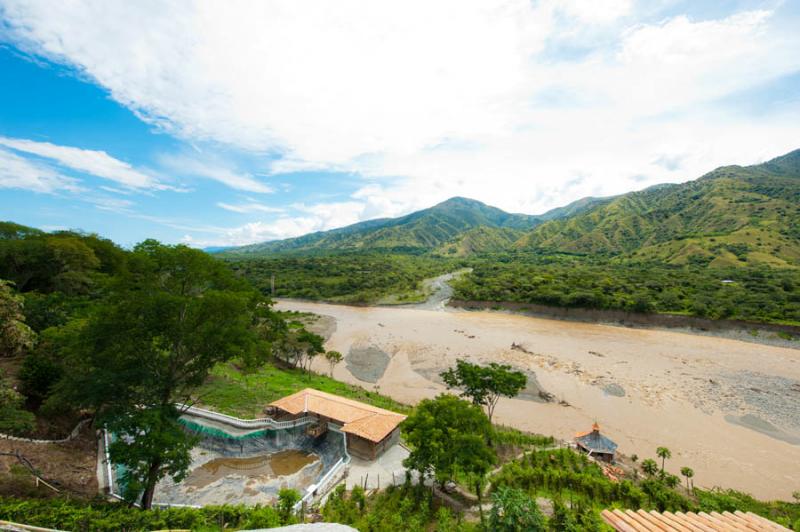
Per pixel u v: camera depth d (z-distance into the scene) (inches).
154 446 734.5
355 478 1167.6
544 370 2497.5
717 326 3412.9
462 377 1641.2
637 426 1740.9
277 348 2554.1
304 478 1176.8
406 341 3329.2
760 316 3307.1
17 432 954.1
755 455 1512.1
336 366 2662.4
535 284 5009.8
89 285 2158.0
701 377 2349.9
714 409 1908.2
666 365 2581.2
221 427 1400.1
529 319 4301.2
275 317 2477.9
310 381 2155.5
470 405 1277.1
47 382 1068.5
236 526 761.0
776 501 1206.9
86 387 781.9
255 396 1744.6
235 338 906.1
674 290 4136.3
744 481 1349.7
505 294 4877.0
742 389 2160.4
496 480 1120.8
